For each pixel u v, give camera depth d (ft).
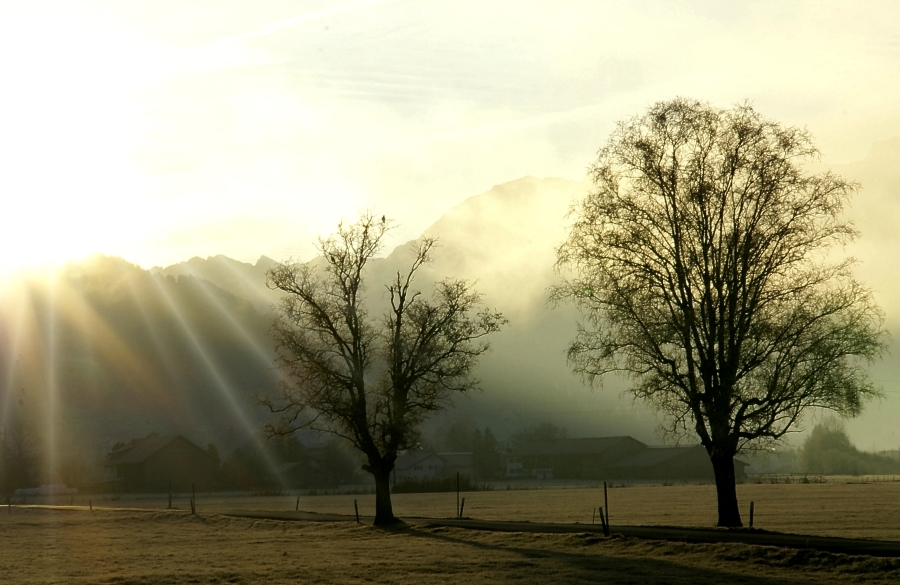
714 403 144.56
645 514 221.87
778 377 143.43
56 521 245.24
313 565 122.21
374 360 191.93
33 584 109.40
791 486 409.69
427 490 437.17
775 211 143.74
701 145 149.28
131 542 171.12
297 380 188.96
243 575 113.19
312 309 190.29
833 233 141.79
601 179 153.17
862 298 140.56
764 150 145.79
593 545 136.36
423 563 122.01
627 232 148.97
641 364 149.69
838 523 182.19
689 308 145.89
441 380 190.60
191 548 154.71
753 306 143.54
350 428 189.26
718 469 149.28
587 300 150.61
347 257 193.06
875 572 104.22
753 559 116.26
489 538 152.46
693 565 114.93
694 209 146.20
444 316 192.34
